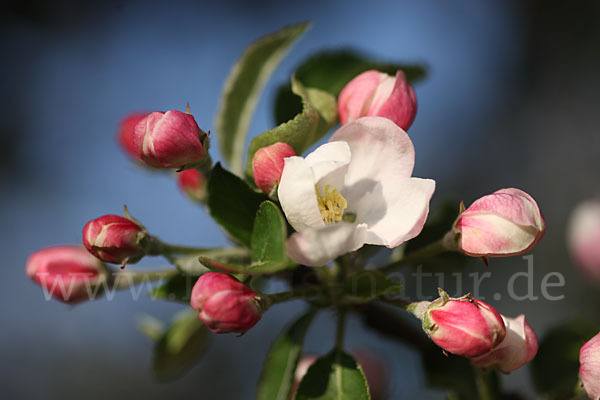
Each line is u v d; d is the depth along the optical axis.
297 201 0.28
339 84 0.34
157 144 0.30
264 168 0.29
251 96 0.34
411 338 0.33
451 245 0.30
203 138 0.30
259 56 0.34
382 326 0.33
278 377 0.32
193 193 0.35
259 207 0.29
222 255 0.31
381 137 0.30
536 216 0.29
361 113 0.31
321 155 0.29
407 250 0.33
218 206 0.31
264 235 0.28
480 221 0.29
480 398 0.33
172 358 0.34
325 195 0.30
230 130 0.34
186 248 0.31
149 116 0.30
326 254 0.28
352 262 0.31
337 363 0.31
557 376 0.33
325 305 0.32
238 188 0.30
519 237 0.29
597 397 0.30
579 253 0.40
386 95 0.31
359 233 0.28
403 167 0.30
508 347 0.29
